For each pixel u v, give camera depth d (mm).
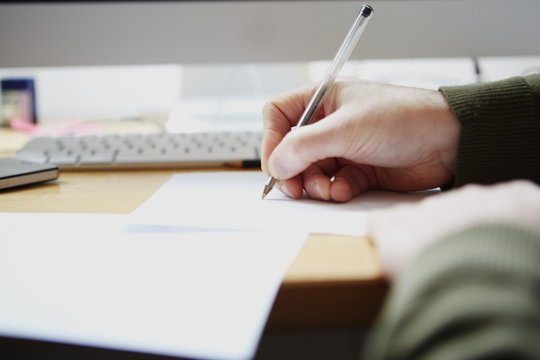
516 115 369
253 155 529
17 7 647
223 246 290
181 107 848
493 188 268
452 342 153
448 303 161
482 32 655
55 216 359
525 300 154
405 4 649
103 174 515
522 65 971
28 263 272
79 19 652
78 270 262
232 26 654
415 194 413
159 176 501
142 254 282
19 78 800
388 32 656
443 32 656
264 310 215
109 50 660
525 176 369
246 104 852
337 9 651
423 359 156
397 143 372
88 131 738
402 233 237
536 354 140
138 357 464
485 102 371
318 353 644
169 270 258
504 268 167
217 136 571
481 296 158
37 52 658
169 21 653
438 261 179
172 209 366
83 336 201
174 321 210
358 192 410
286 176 392
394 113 369
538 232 195
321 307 240
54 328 207
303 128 382
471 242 183
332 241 292
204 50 660
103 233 320
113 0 649
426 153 380
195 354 189
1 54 658
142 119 817
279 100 464
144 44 658
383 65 950
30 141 576
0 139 706
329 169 438
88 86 930
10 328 207
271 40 658
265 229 317
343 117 375
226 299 225
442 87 393
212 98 877
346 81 426
